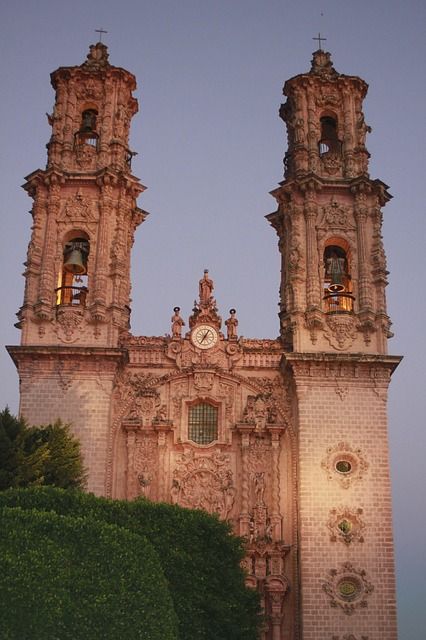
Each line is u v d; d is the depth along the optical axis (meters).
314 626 44.03
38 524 31.62
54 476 40.78
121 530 32.94
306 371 48.66
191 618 37.41
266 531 46.81
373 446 47.53
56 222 52.88
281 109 60.03
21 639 28.34
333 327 50.03
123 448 48.75
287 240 54.31
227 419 49.38
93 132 56.59
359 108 57.31
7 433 40.72
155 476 48.12
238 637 38.62
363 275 51.50
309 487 46.47
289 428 49.12
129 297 53.69
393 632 44.16
